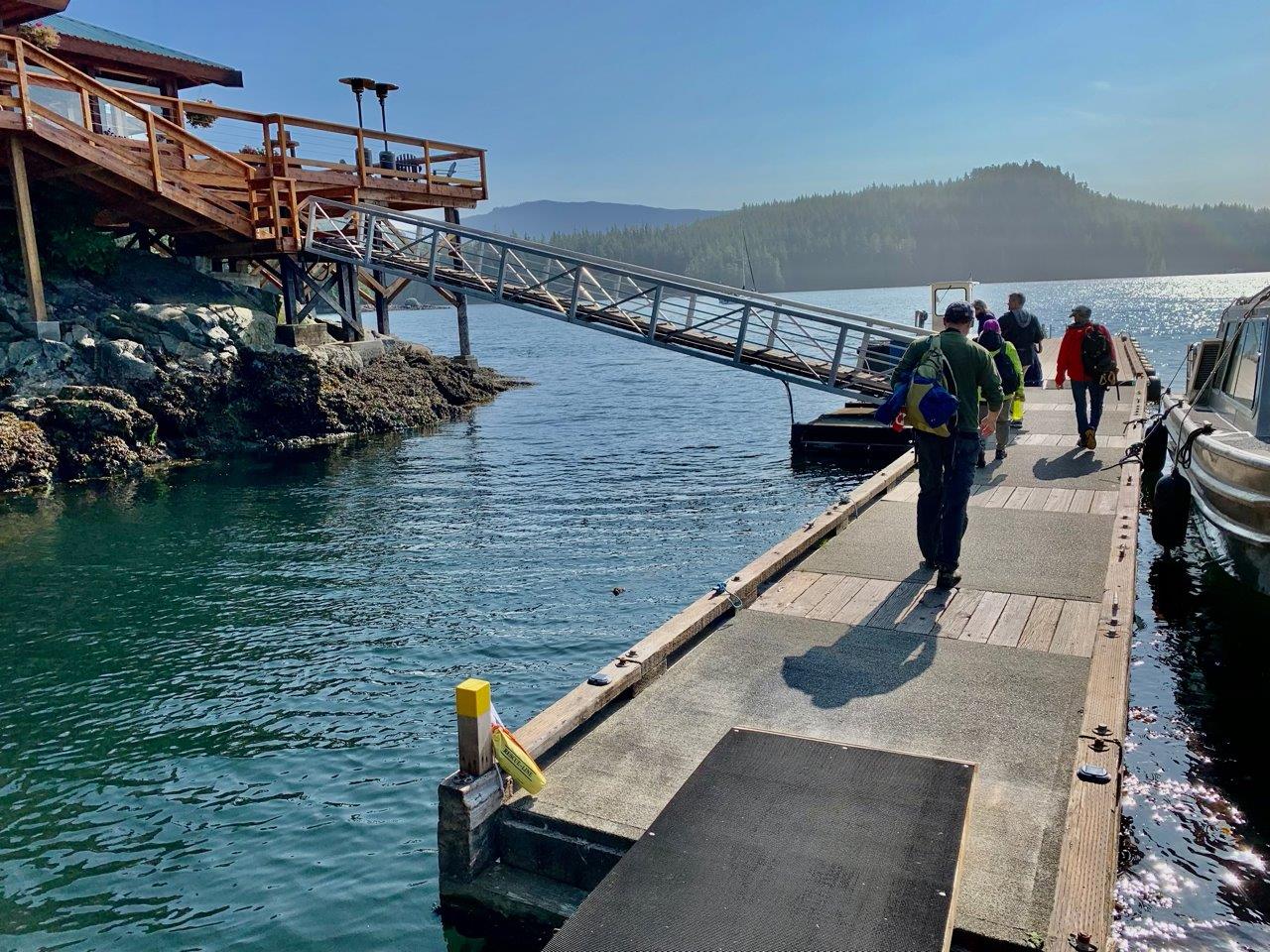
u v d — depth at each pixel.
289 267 23.08
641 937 3.09
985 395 6.60
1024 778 4.26
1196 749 6.29
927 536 7.02
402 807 6.09
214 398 20.00
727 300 19.22
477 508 14.53
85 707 7.70
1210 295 152.25
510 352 56.94
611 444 20.59
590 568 11.17
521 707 7.48
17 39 16.91
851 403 21.69
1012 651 5.62
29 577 11.24
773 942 3.01
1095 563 7.10
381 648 8.83
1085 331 10.85
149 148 19.92
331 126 22.77
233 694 7.89
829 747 4.21
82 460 17.23
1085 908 3.21
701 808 3.76
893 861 3.35
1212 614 8.84
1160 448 11.58
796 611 6.46
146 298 21.11
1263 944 4.42
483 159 27.28
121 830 5.92
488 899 4.21
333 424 21.73
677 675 5.51
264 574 11.21
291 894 5.19
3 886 5.36
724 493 15.14
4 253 19.31
